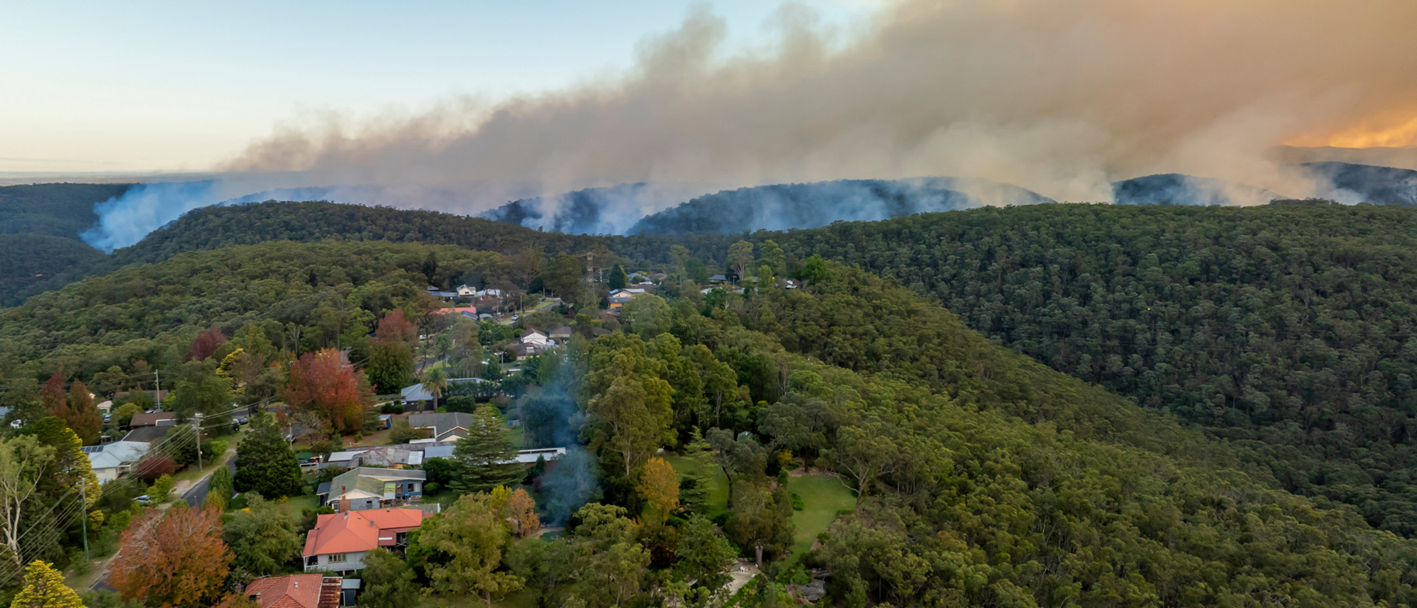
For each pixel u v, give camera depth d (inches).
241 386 4237.2
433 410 3996.1
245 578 2126.0
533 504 2474.2
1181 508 3250.5
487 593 2144.4
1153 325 6318.9
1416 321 5615.2
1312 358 5605.3
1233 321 6003.9
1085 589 2536.9
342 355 5019.7
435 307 6294.3
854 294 6166.3
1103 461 3663.9
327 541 2310.5
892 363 5022.1
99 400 4483.3
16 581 2004.2
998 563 2482.8
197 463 3161.9
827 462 3058.6
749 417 3425.2
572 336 4392.2
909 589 2235.5
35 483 2240.4
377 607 2058.3
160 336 5482.3
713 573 2235.5
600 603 2025.1
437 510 2615.7
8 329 6245.1
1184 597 2518.5
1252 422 5428.2
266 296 6643.7
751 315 5295.3
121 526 2400.3
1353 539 3233.3
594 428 2891.2
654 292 6688.0
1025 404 4840.1
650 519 2409.0
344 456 3208.7
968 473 3115.2
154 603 1940.2
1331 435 5068.9
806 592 2320.4
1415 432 5044.3
